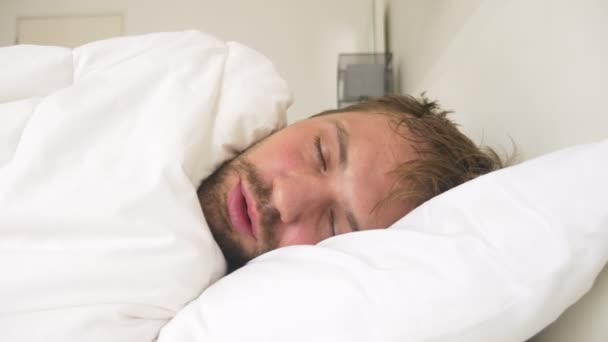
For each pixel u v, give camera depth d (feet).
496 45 2.62
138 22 7.32
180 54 2.26
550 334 1.61
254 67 2.57
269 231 2.07
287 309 1.28
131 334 1.45
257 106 2.35
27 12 7.38
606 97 1.56
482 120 2.88
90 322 1.38
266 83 2.52
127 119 1.85
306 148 2.22
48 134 1.65
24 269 1.41
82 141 1.71
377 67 6.17
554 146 1.97
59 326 1.36
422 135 2.48
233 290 1.43
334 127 2.30
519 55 2.31
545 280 1.20
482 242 1.29
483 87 2.85
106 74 2.02
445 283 1.23
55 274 1.41
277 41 7.29
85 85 1.92
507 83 2.47
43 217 1.48
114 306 1.43
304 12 7.35
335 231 2.18
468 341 1.20
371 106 2.95
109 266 1.45
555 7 1.91
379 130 2.37
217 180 2.19
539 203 1.29
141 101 1.94
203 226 1.71
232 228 2.09
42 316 1.38
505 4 2.48
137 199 1.57
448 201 1.51
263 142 2.31
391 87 6.23
